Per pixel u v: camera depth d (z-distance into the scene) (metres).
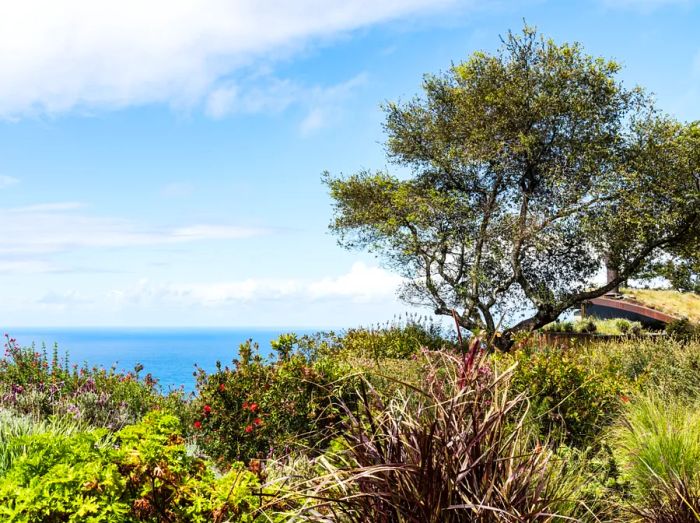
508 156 20.58
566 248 20.53
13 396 8.25
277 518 2.64
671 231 18.86
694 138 18.34
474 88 20.75
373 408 2.99
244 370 6.84
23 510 2.47
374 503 2.32
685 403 7.32
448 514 2.27
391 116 23.00
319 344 13.30
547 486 2.70
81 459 2.89
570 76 19.73
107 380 9.77
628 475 4.54
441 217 20.95
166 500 2.80
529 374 6.38
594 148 19.44
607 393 6.82
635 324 23.33
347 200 22.61
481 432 2.41
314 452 3.42
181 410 8.45
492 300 20.38
